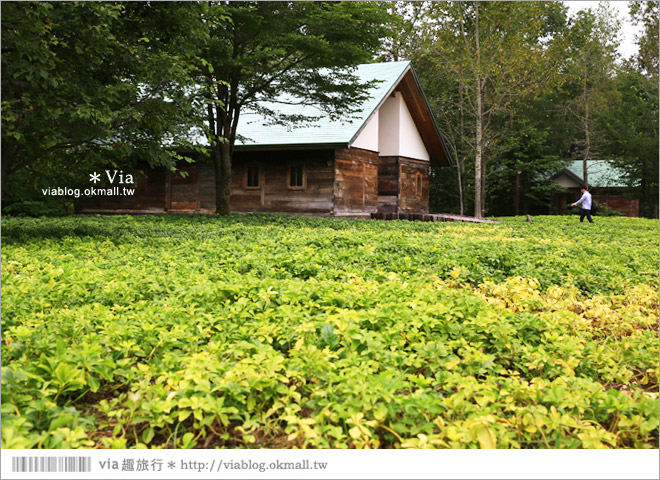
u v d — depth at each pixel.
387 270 8.34
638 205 44.72
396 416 3.37
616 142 39.94
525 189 42.81
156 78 11.87
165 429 3.32
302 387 3.69
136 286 6.33
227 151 21.16
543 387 3.56
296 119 21.56
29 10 9.47
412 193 29.86
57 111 10.38
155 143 12.14
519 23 32.59
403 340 4.43
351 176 25.56
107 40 11.09
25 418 3.07
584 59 41.09
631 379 4.53
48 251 9.65
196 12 12.81
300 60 19.73
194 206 26.59
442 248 10.66
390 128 28.30
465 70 33.59
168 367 3.73
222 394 3.49
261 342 4.52
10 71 10.00
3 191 22.36
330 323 4.53
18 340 4.14
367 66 28.72
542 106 46.38
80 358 3.64
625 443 3.42
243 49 19.77
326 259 8.56
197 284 6.08
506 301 6.54
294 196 25.14
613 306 6.95
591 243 14.22
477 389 3.43
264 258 8.52
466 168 42.16
